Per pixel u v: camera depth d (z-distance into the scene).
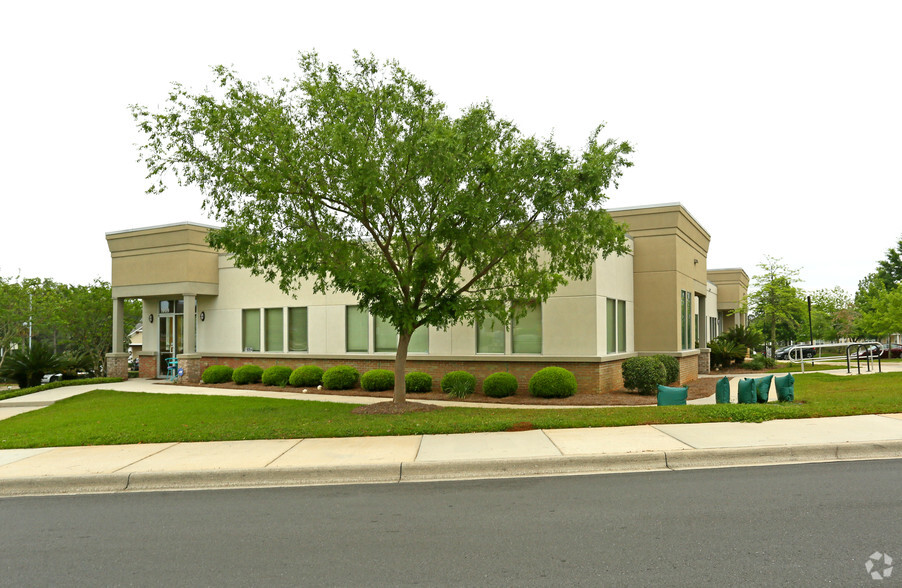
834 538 5.20
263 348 21.97
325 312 20.66
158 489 7.93
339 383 18.62
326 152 11.95
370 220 12.83
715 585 4.32
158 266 23.53
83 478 8.02
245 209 12.40
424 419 11.43
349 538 5.63
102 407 16.02
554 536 5.49
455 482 7.71
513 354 17.80
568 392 16.09
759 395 12.92
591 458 8.19
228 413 13.60
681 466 8.16
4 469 8.55
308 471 8.08
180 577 4.82
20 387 23.81
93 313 31.62
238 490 7.68
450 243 12.62
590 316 17.03
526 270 13.94
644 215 20.86
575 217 12.00
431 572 4.74
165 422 12.39
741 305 39.47
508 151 11.85
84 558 5.32
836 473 7.45
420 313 12.66
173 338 24.78
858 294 57.97
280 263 12.34
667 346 20.44
